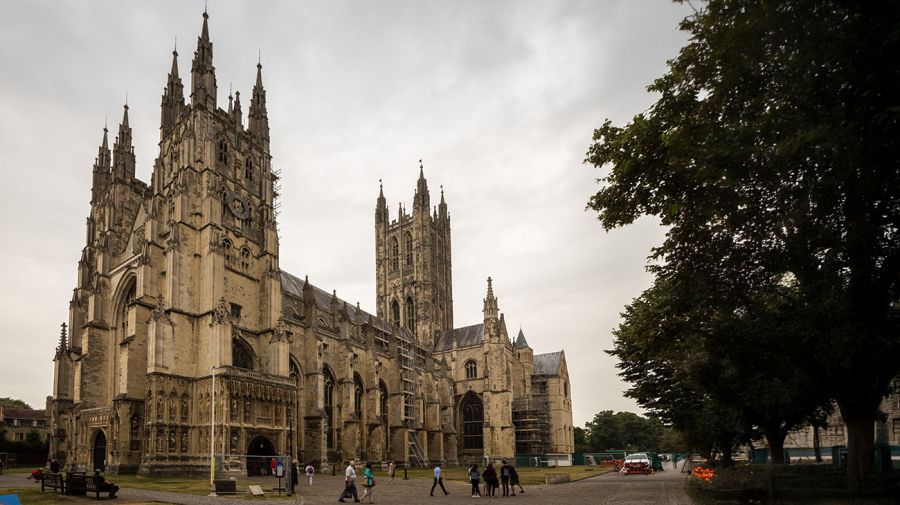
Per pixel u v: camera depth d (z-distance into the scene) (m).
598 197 33.34
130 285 91.25
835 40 20.92
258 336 87.56
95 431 81.25
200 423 73.94
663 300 34.88
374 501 44.25
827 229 25.69
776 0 21.91
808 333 26.36
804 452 89.25
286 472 49.81
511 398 156.75
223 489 47.38
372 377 112.56
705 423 54.94
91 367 86.00
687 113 28.86
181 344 76.12
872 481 26.97
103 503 40.25
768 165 25.38
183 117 88.50
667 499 41.44
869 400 28.16
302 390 94.62
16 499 25.64
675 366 50.47
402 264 171.38
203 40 91.06
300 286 119.88
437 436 136.12
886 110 18.86
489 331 150.50
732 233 30.17
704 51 27.84
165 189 87.00
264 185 94.75
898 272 23.94
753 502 33.03
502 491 53.59
